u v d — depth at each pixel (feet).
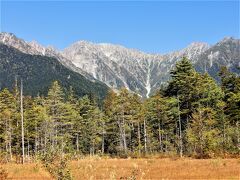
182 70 239.91
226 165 119.03
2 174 97.86
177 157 182.80
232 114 226.99
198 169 109.50
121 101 280.31
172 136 248.73
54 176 62.28
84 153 300.61
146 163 134.10
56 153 62.49
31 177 97.45
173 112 235.61
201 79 234.58
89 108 318.45
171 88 247.50
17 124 243.19
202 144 187.11
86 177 93.81
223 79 252.01
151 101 266.98
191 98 234.38
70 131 287.69
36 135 245.45
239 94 228.02
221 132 216.74
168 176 94.99
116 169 112.98
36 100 290.97
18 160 211.41
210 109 221.25
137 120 272.31
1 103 245.45
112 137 312.09
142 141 285.23
